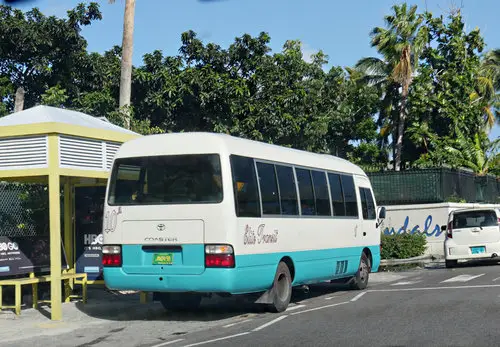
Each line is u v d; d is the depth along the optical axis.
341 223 14.46
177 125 25.20
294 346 8.54
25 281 12.26
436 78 40.50
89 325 11.10
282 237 11.96
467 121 38.84
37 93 24.36
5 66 24.03
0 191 13.96
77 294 14.62
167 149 11.08
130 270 10.97
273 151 12.30
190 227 10.66
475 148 36.59
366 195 16.17
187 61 26.23
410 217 28.27
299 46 33.31
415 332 9.20
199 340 9.34
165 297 12.21
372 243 16.16
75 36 24.31
